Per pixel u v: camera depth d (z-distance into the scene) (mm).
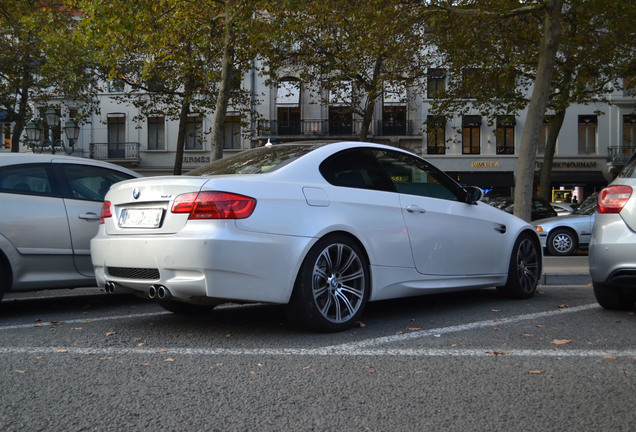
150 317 5379
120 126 37938
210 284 4047
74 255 5953
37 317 5473
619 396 3004
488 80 19875
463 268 5727
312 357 3785
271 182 4395
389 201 5102
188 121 37906
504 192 37781
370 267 4832
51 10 22141
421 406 2850
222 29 16219
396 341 4262
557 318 5180
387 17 13719
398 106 37062
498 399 2955
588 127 37375
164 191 4375
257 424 2609
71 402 2893
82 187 6203
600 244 5227
